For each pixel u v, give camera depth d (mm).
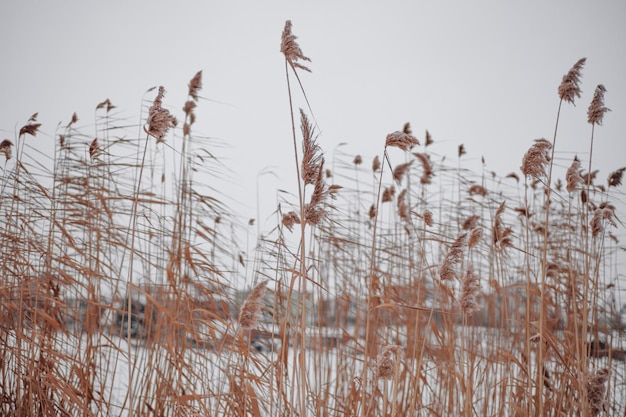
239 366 3186
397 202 4863
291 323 3246
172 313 3541
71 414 3439
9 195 3820
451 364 3660
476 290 3131
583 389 3205
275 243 3496
